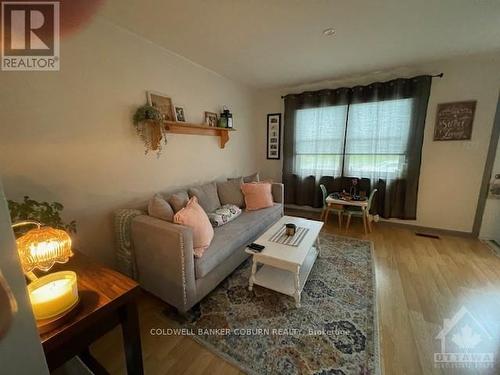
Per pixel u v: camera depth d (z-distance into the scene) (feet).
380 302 6.03
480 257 8.34
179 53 8.45
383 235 10.43
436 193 10.50
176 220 5.87
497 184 9.37
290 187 13.85
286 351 4.62
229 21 6.29
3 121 4.66
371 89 10.89
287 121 13.19
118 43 6.54
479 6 5.66
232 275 7.31
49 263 3.00
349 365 4.31
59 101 5.44
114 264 6.91
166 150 8.37
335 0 5.42
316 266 7.79
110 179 6.66
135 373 3.58
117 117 6.70
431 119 10.10
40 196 5.26
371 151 11.33
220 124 10.70
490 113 9.12
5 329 1.72
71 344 2.87
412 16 6.12
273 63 9.46
